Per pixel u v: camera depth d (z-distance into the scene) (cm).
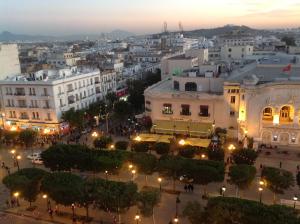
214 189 6103
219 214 4200
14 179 5219
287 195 5766
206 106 8569
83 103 10812
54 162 6331
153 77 13838
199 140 7856
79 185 4997
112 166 5981
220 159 6450
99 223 5150
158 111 9075
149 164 5975
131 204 4844
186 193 5978
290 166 6931
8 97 10069
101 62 16600
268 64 8594
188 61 11712
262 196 5759
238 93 8256
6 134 8781
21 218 5403
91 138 9225
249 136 8156
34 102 9750
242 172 5334
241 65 10600
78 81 10519
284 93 7694
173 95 8781
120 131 9619
